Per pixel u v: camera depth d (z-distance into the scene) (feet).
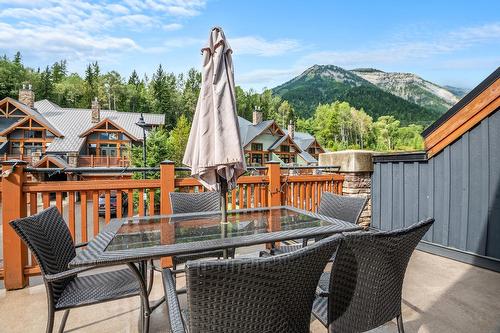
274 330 3.45
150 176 40.37
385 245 4.05
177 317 3.87
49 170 8.86
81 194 9.22
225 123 6.32
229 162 6.18
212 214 7.87
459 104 10.16
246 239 5.38
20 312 7.16
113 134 73.72
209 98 6.43
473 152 9.99
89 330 6.44
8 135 68.13
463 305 7.36
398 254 4.26
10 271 8.33
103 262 4.28
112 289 5.46
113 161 67.82
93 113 79.82
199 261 2.99
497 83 9.23
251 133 93.04
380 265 4.19
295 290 3.49
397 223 12.59
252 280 3.14
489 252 9.57
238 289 3.15
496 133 9.37
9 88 134.72
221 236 5.66
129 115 86.12
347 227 6.23
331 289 4.04
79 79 194.49
